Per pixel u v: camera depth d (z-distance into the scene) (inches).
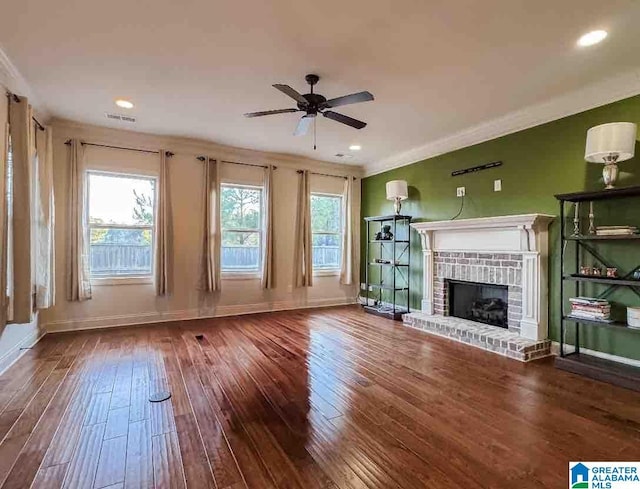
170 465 70.8
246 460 72.7
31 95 136.9
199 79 124.8
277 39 100.1
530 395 104.2
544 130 148.2
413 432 83.6
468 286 185.3
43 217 148.1
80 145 174.6
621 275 123.9
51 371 121.4
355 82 126.1
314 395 103.7
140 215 193.5
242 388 108.3
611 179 118.0
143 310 193.2
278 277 232.8
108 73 120.6
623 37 98.0
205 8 86.7
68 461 71.8
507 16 89.3
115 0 84.0
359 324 194.5
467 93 135.3
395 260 226.1
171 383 111.7
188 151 202.2
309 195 239.9
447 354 142.4
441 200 198.2
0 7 86.1
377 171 250.1
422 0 83.7
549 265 146.4
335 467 70.5
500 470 69.6
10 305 119.7
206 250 202.7
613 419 90.0
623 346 124.5
